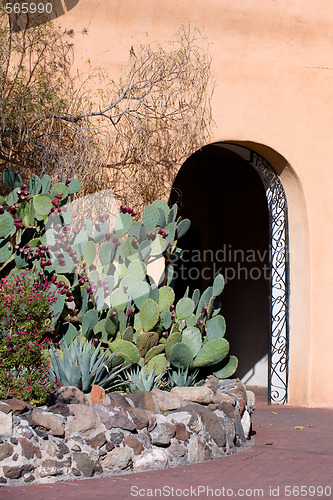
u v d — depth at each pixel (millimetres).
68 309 8336
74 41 9836
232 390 8406
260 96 10867
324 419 9867
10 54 9344
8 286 7180
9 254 8164
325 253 11133
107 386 7906
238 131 10703
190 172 14570
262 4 10633
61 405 6719
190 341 8633
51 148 9359
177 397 7566
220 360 8648
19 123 9172
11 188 9281
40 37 9594
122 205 8953
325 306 11086
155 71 10031
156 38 10219
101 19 9969
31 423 6500
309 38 11102
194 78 10352
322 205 11156
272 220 11367
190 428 7312
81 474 6555
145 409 7297
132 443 6883
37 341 6980
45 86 9516
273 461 7285
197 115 10375
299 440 8406
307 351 10992
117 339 8227
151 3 10047
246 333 13812
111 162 9789
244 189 13891
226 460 7340
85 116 9633
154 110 10016
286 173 11164
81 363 7461
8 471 6246
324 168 11195
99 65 9914
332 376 11039
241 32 10742
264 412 10422
